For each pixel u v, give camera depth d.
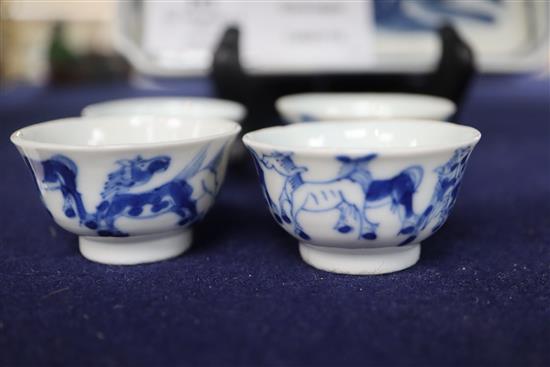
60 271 0.36
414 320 0.29
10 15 1.26
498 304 0.31
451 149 0.32
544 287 0.33
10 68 1.26
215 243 0.41
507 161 0.63
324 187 0.32
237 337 0.27
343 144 0.41
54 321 0.29
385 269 0.35
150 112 0.52
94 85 1.13
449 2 0.65
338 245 0.34
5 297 0.32
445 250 0.39
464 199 0.51
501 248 0.39
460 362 0.25
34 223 0.45
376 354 0.26
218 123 0.40
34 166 0.35
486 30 0.66
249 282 0.34
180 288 0.33
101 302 0.31
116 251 0.37
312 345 0.27
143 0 0.62
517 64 0.66
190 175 0.35
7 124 0.77
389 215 0.32
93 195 0.34
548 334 0.27
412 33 0.65
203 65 0.62
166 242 0.37
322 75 0.64
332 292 0.32
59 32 1.16
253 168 0.58
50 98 0.96
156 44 0.62
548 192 0.52
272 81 0.63
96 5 1.42
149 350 0.26
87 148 0.32
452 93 0.56
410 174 0.32
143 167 0.34
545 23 0.66
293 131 0.40
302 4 0.62
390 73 0.64
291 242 0.41
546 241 0.40
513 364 0.25
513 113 0.89
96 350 0.26
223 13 0.62
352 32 0.62
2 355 0.26
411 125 0.41
